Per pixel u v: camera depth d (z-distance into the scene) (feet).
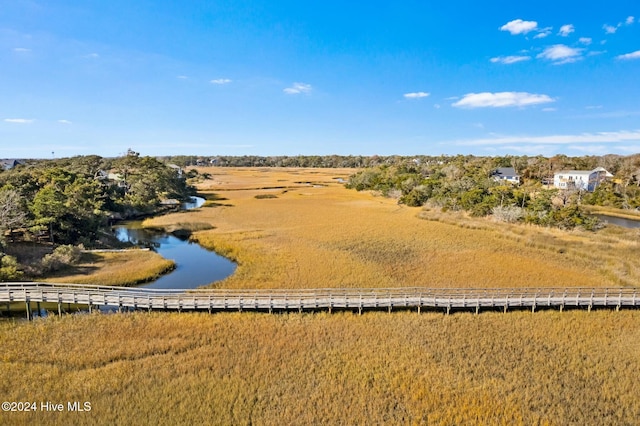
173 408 59.31
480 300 94.32
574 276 119.34
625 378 68.39
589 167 397.19
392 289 100.78
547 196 204.74
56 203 141.69
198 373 68.28
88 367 69.46
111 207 211.61
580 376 68.95
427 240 162.91
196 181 433.89
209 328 84.28
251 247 152.35
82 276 116.06
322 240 163.32
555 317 92.02
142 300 92.32
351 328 85.76
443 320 90.17
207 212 234.17
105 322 85.81
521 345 79.41
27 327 83.10
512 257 138.92
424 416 59.06
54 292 91.40
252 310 93.15
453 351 76.89
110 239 167.63
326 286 109.50
